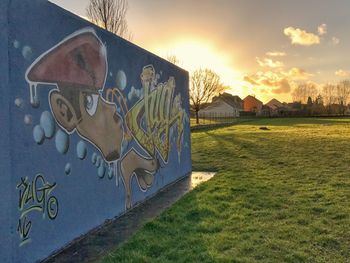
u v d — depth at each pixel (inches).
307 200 279.7
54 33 186.9
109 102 246.8
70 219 200.4
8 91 156.7
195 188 339.6
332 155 519.2
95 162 227.6
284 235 203.9
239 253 179.5
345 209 251.8
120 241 201.8
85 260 176.9
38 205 175.0
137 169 293.0
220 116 3277.6
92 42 223.9
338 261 170.1
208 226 221.5
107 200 241.6
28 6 168.6
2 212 156.2
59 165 191.5
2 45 155.3
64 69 195.8
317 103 3474.4
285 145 662.5
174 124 392.5
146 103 314.0
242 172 418.9
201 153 602.9
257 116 3137.3
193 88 1879.9
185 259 172.2
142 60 304.7
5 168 155.9
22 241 164.1
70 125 201.3
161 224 226.4
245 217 239.5
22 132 164.6
